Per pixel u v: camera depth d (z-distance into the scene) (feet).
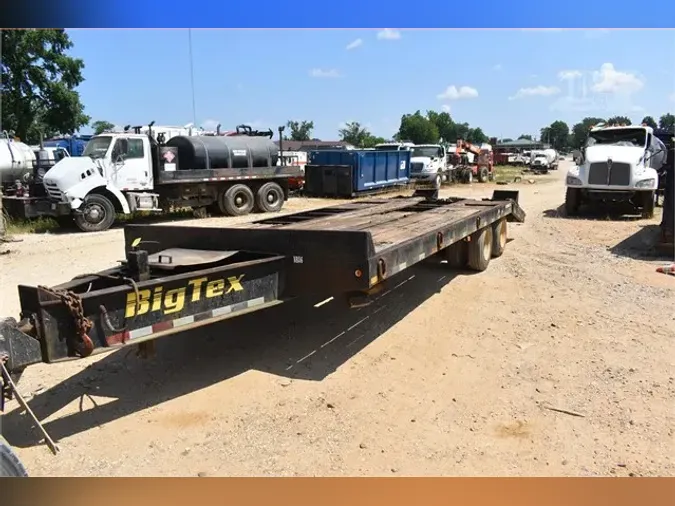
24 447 10.89
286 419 11.95
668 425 11.64
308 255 13.67
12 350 9.33
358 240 13.06
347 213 24.52
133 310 10.80
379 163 71.92
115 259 29.40
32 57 105.09
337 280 13.37
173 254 14.30
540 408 12.41
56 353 9.87
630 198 44.62
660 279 23.95
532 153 150.61
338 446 10.93
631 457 10.49
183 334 17.03
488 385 13.57
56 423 11.82
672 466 10.19
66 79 110.73
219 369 14.49
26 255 30.68
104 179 42.01
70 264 28.12
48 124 113.70
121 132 48.16
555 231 38.11
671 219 28.78
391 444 10.98
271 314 18.92
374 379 13.92
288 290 14.01
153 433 11.42
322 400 12.79
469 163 99.76
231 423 11.80
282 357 15.28
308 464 10.30
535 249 31.12
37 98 110.01
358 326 17.79
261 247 14.30
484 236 25.09
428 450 10.77
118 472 10.03
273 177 54.29
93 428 11.62
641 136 47.88
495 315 18.88
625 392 13.12
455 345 16.17
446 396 13.02
